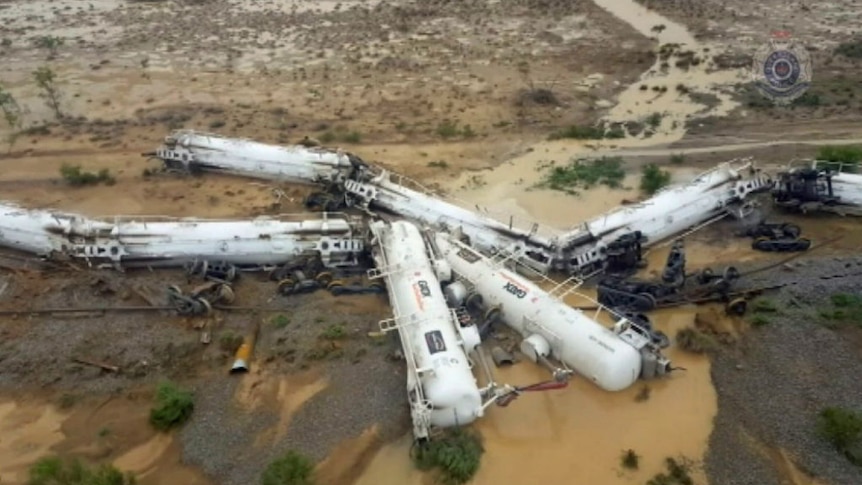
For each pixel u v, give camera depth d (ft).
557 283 139.85
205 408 110.93
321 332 122.72
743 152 186.19
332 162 172.35
